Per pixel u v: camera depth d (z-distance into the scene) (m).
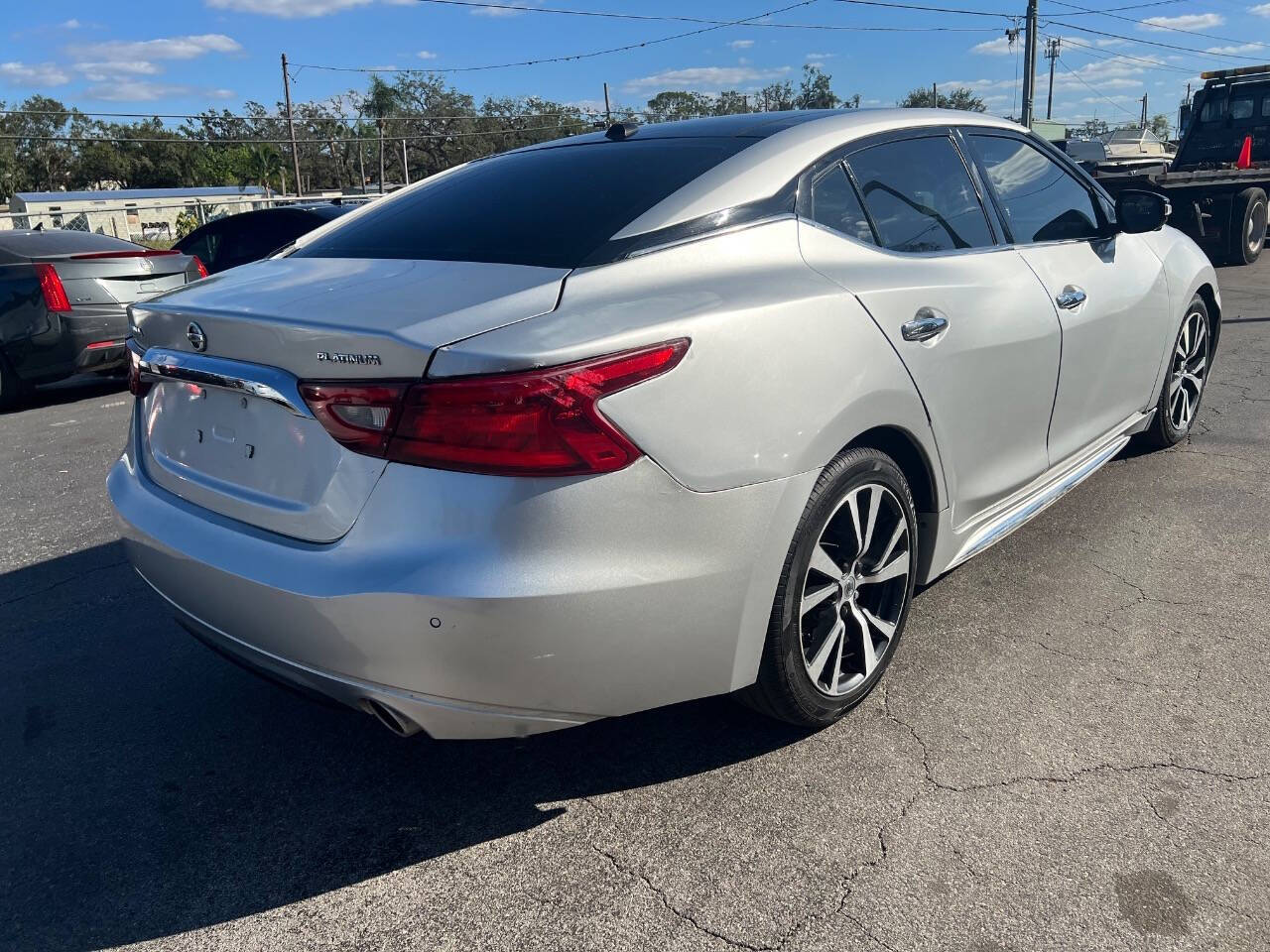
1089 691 2.86
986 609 3.38
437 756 2.71
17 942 2.09
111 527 4.66
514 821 2.42
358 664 2.04
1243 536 3.91
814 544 2.41
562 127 75.19
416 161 76.69
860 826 2.33
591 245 2.35
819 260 2.57
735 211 2.51
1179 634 3.17
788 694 2.49
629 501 2.01
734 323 2.19
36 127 80.06
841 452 2.48
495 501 1.93
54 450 6.27
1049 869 2.16
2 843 2.40
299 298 2.26
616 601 2.02
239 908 2.17
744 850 2.27
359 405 2.01
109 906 2.19
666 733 2.74
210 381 2.32
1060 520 4.16
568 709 2.11
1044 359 3.26
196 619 2.38
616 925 2.07
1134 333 3.96
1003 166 3.45
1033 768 2.51
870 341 2.50
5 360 7.43
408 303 2.13
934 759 2.57
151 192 57.91
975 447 3.00
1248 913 2.02
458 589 1.91
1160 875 2.13
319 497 2.11
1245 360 7.12
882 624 2.77
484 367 1.90
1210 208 12.90
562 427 1.92
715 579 2.16
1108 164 14.34
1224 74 14.00
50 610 3.73
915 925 2.03
